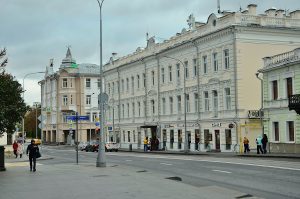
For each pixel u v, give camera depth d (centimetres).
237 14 4753
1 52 2230
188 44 5525
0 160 2697
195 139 5447
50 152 6550
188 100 5659
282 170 2253
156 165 3073
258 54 4788
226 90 4903
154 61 6469
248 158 3531
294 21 5000
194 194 1451
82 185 1759
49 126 11575
